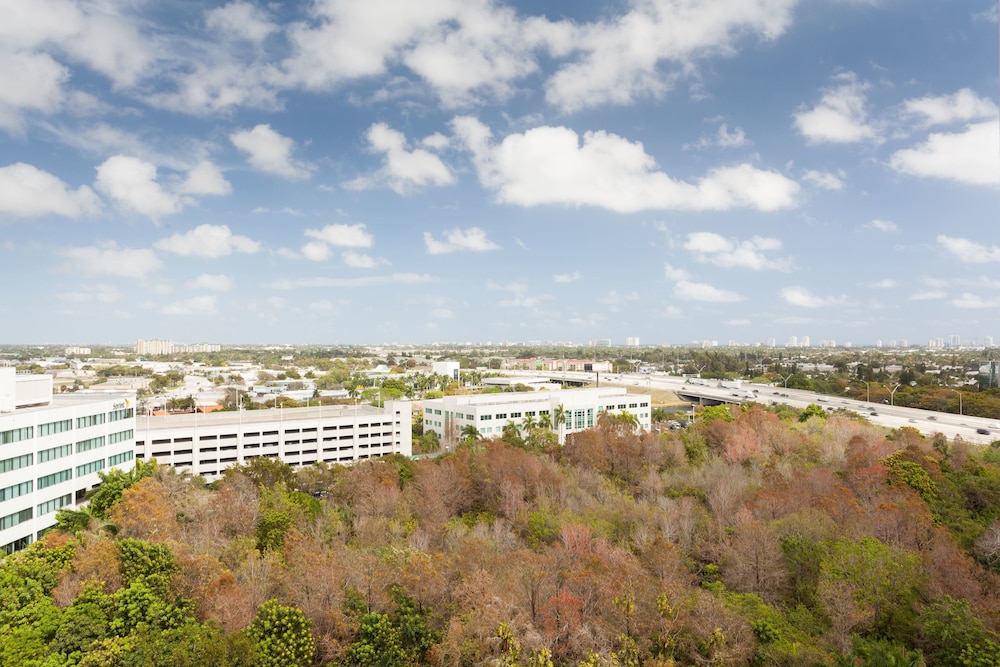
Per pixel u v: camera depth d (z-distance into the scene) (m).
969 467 103.44
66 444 102.81
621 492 110.56
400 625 61.97
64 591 60.78
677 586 69.44
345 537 88.06
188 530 83.50
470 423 184.38
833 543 74.81
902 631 63.41
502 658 55.53
